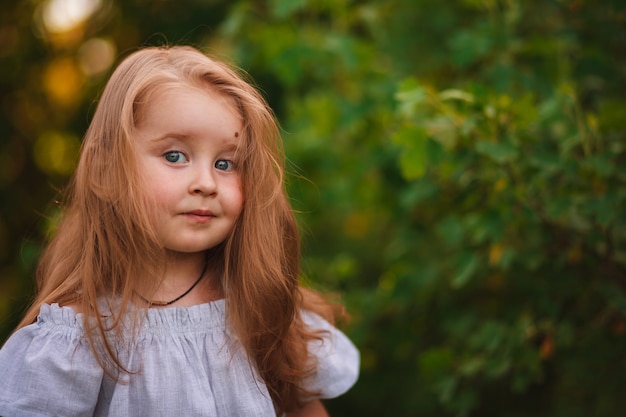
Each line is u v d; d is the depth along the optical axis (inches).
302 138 111.2
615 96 87.9
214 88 53.4
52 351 48.9
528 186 73.6
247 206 54.7
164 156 51.3
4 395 48.0
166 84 51.4
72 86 143.3
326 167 113.3
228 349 53.3
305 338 59.2
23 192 141.5
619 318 79.0
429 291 98.1
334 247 136.1
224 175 53.1
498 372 79.0
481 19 93.7
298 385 58.8
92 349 49.4
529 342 81.3
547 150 76.5
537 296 83.4
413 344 103.3
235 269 55.2
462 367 82.1
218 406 51.6
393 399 116.3
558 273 80.6
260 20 101.6
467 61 87.3
